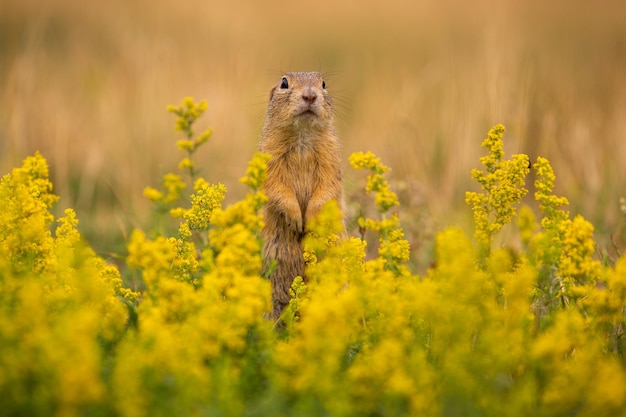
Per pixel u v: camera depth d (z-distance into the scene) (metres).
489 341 6.90
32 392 6.36
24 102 17.50
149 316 7.42
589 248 8.34
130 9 27.02
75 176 18.02
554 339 6.96
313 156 11.79
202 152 17.97
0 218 8.77
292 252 11.30
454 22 31.95
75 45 23.64
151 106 18.41
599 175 15.84
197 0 24.33
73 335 6.22
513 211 9.24
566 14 29.23
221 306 7.59
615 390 6.45
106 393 6.42
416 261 13.10
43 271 8.51
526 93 16.33
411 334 7.48
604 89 18.72
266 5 36.25
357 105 20.30
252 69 19.59
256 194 8.66
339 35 32.50
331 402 6.39
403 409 6.86
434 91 20.20
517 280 7.55
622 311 8.66
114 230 15.08
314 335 6.88
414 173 16.14
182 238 9.18
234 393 6.67
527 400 6.47
